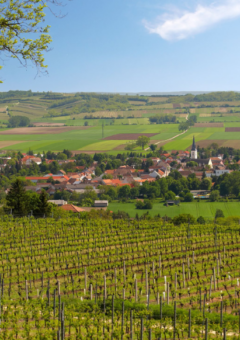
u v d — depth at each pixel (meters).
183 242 69.00
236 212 143.25
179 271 52.84
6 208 98.06
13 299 42.28
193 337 32.00
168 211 145.25
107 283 48.75
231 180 174.88
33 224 80.94
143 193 173.88
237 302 40.59
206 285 47.94
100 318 34.31
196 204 155.50
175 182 191.38
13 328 31.58
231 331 32.94
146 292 45.41
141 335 29.45
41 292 43.78
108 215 114.62
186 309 38.28
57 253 63.41
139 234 73.94
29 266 52.72
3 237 70.19
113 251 62.47
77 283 48.69
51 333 30.58
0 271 53.44
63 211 104.56
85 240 71.25
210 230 76.19
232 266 54.22
